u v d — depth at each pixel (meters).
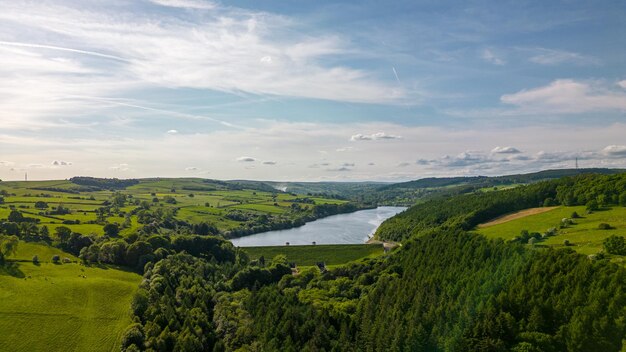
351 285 137.00
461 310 89.50
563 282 83.81
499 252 108.38
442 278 109.38
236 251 192.38
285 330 95.69
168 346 94.69
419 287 105.25
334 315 103.81
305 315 102.50
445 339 85.19
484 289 92.75
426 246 139.25
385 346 86.56
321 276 154.25
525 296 84.88
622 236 109.94
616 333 70.81
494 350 77.75
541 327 77.94
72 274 133.50
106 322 105.81
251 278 150.75
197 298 121.19
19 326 99.25
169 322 101.56
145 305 112.25
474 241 121.06
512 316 81.75
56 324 102.25
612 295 75.88
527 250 103.25
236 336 101.12
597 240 113.25
